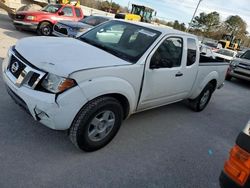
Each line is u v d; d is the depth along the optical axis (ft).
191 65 16.49
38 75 9.80
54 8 43.57
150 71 12.83
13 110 13.57
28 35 40.52
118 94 11.58
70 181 9.64
